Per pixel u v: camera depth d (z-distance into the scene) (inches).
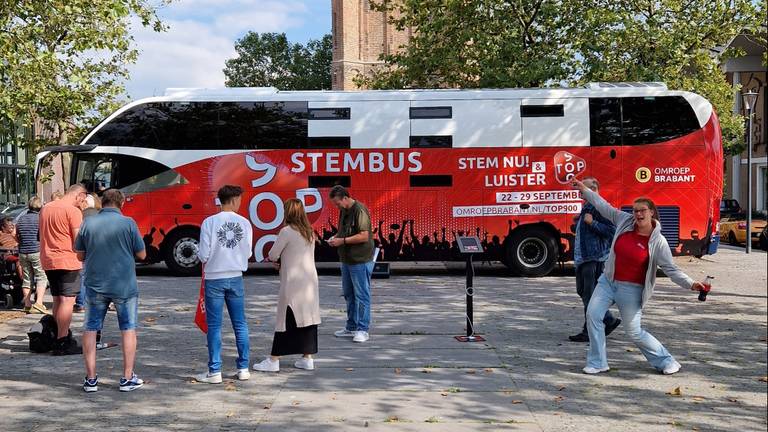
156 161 703.1
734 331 420.2
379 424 249.0
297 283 323.6
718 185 694.5
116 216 298.5
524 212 693.9
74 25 603.2
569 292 589.6
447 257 696.4
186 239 702.5
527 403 275.1
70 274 367.2
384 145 698.2
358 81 1186.0
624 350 367.9
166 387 302.2
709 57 970.7
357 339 389.4
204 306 308.3
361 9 2377.0
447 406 270.8
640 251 312.0
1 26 563.2
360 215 386.6
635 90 696.4
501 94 698.8
